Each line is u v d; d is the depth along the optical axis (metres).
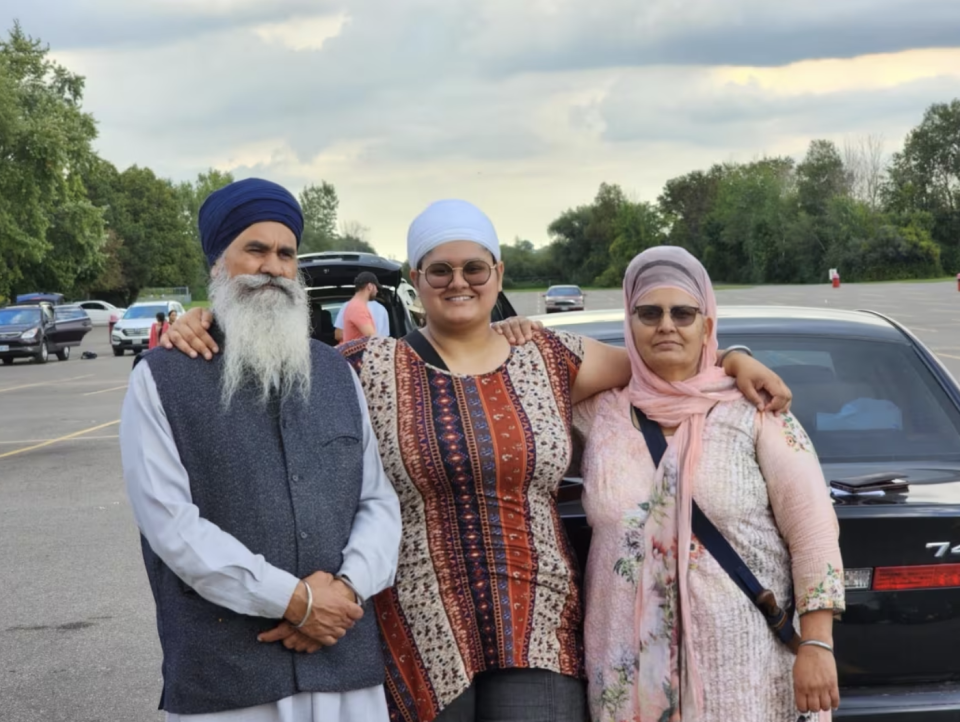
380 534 2.38
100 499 8.82
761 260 90.81
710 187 110.56
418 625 2.48
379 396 2.58
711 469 2.46
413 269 2.66
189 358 2.36
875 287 60.25
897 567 2.81
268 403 2.39
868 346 3.71
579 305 47.75
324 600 2.26
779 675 2.44
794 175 96.62
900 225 83.94
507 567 2.50
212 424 2.32
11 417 15.56
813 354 3.70
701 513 2.46
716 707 2.41
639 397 2.59
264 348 2.34
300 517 2.32
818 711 2.42
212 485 2.30
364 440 2.49
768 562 2.46
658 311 2.52
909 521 2.80
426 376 2.60
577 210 122.50
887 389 3.55
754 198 94.31
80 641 5.18
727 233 96.06
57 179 36.25
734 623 2.42
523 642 2.47
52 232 45.03
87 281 58.66
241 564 2.21
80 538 7.37
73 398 18.33
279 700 2.28
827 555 2.40
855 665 2.83
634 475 2.54
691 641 2.42
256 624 2.29
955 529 2.81
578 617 2.59
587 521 2.84
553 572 2.53
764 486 2.48
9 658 4.97
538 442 2.53
